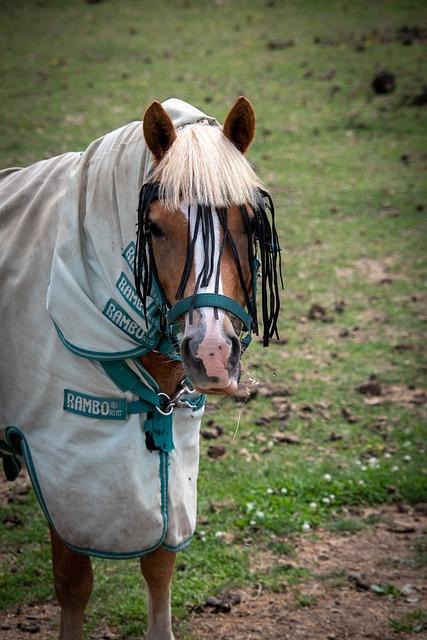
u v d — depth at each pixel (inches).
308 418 350.3
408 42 1024.9
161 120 164.4
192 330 154.4
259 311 447.5
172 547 187.0
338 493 296.8
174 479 184.7
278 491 298.5
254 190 164.7
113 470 177.8
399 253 538.3
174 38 1085.1
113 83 909.2
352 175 678.5
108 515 179.8
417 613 236.8
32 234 191.5
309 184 660.7
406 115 815.7
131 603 240.2
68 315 175.3
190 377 154.4
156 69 960.3
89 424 178.1
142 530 180.7
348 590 249.3
